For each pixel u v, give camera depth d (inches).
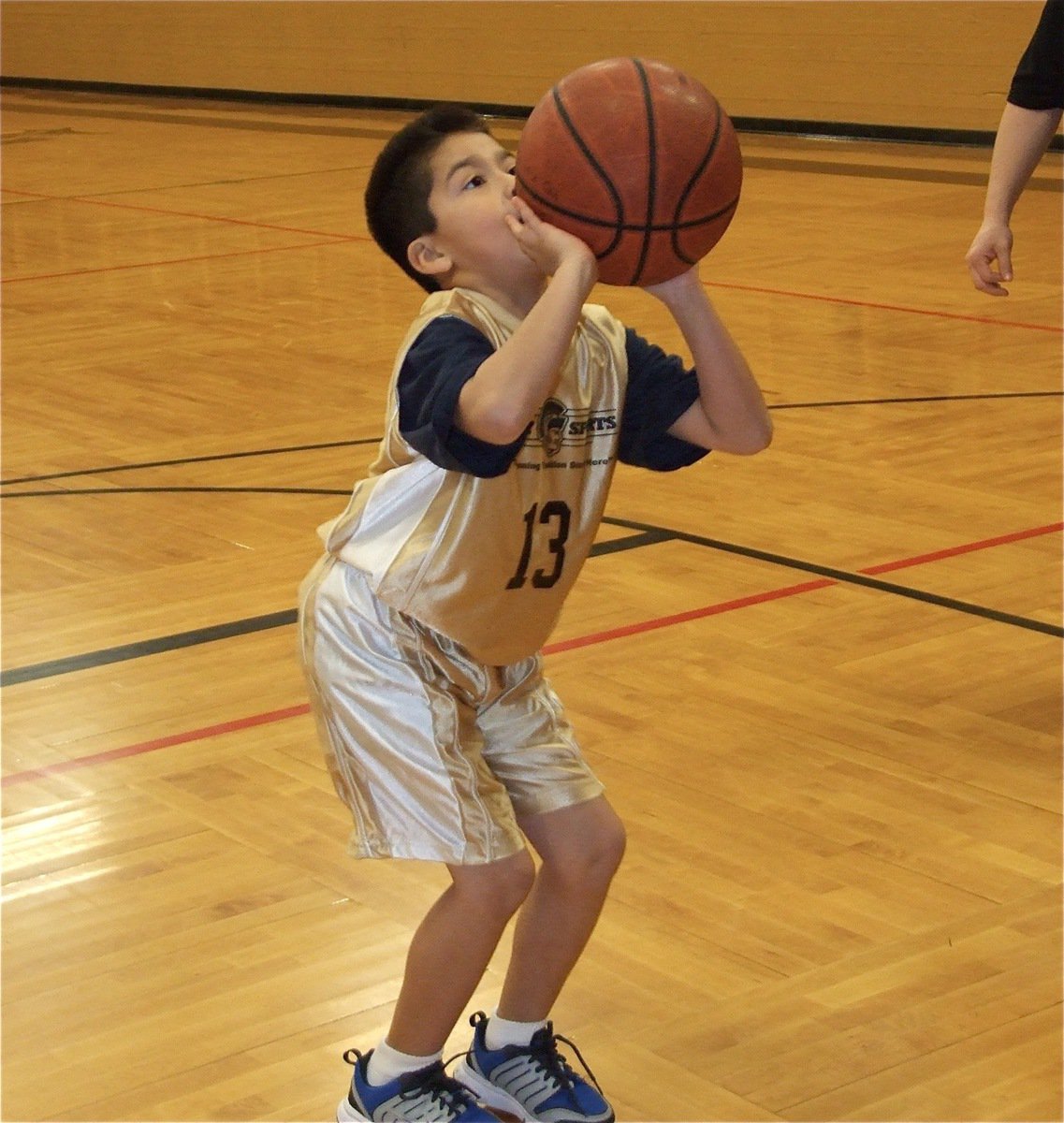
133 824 213.3
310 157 970.7
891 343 505.4
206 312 577.6
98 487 371.6
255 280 634.2
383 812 148.2
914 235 689.0
